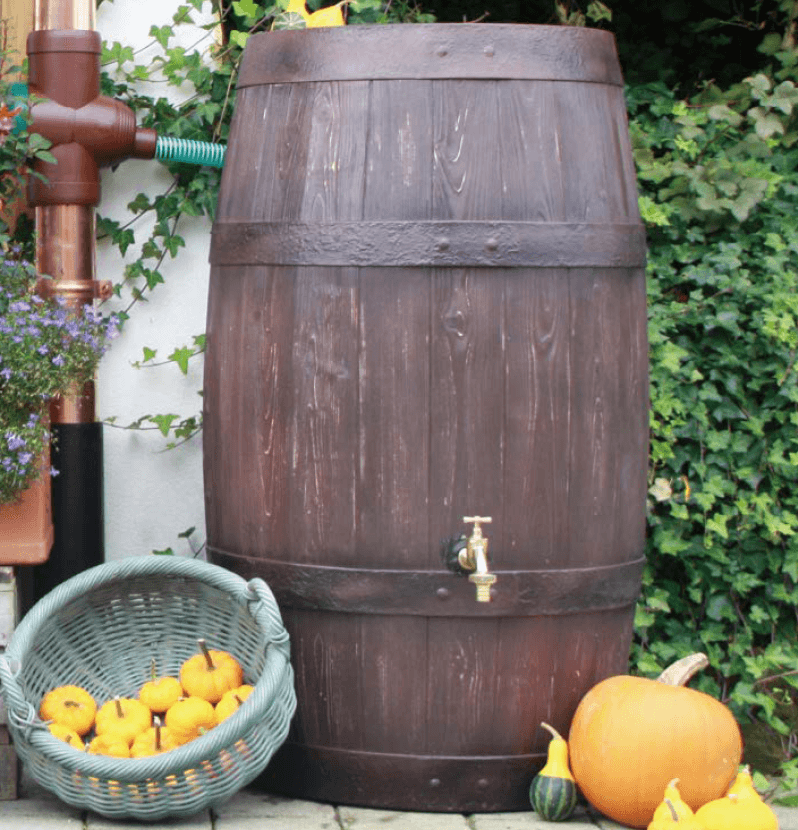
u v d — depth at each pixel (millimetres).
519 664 2955
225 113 3557
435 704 2945
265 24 3580
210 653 3107
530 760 2994
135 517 3598
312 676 2996
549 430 2902
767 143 3766
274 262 2934
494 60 2873
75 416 3381
